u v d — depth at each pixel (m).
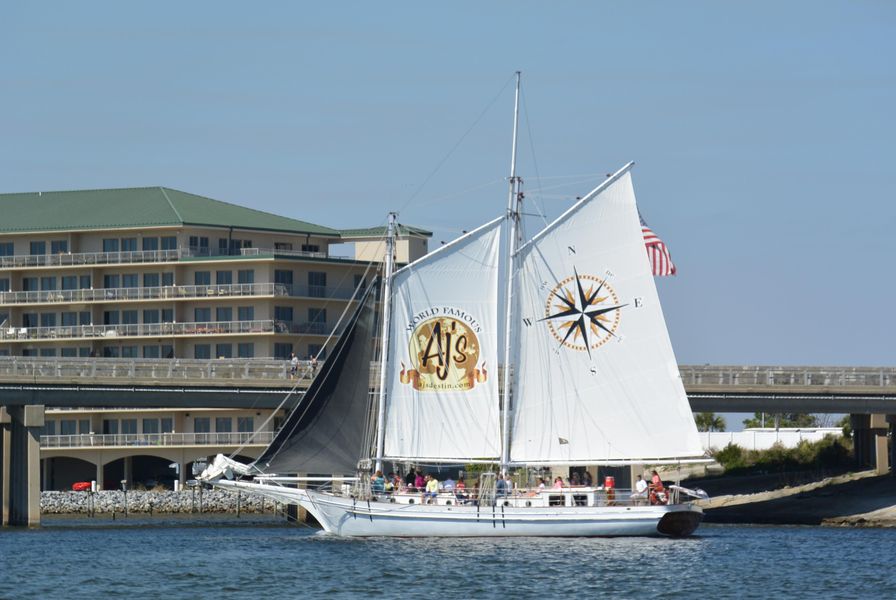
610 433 144.00
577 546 137.38
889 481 195.62
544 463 144.38
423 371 144.88
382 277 148.50
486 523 142.38
